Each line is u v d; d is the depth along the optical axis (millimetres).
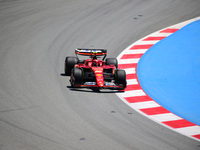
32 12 86500
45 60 60875
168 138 35625
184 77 56406
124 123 38688
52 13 86375
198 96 49562
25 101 43250
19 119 37875
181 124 39812
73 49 67500
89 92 48281
